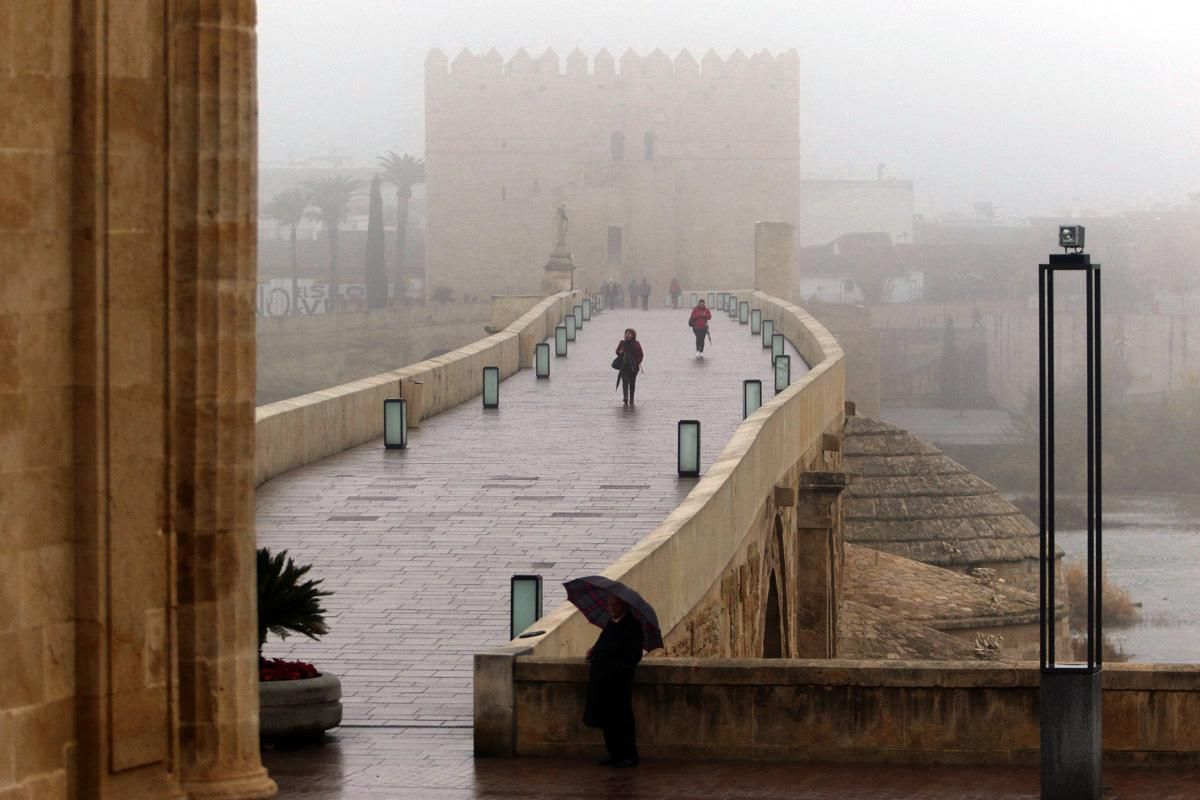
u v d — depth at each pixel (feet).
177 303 106.93
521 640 176.14
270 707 170.50
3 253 99.30
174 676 108.06
